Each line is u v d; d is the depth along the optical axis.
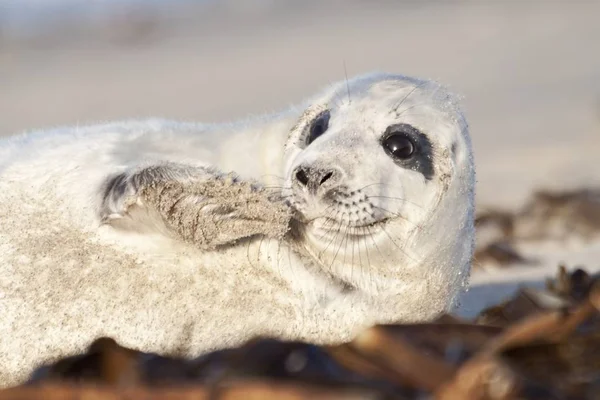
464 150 17.97
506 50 63.84
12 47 77.88
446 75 58.44
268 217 15.27
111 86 65.69
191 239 15.33
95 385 8.59
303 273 16.03
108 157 17.62
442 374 8.40
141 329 15.45
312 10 84.75
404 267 16.94
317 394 7.97
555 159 37.56
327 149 16.73
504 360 9.10
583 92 50.38
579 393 8.65
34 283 15.66
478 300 19.58
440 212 17.33
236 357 9.23
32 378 9.80
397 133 17.27
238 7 87.00
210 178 15.65
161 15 85.44
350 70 63.03
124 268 15.65
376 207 16.59
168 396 8.29
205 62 70.62
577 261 23.92
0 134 54.78
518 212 29.19
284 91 59.06
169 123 19.61
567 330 9.52
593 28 67.56
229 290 15.64
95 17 84.06
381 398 8.21
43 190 16.89
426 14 79.19
